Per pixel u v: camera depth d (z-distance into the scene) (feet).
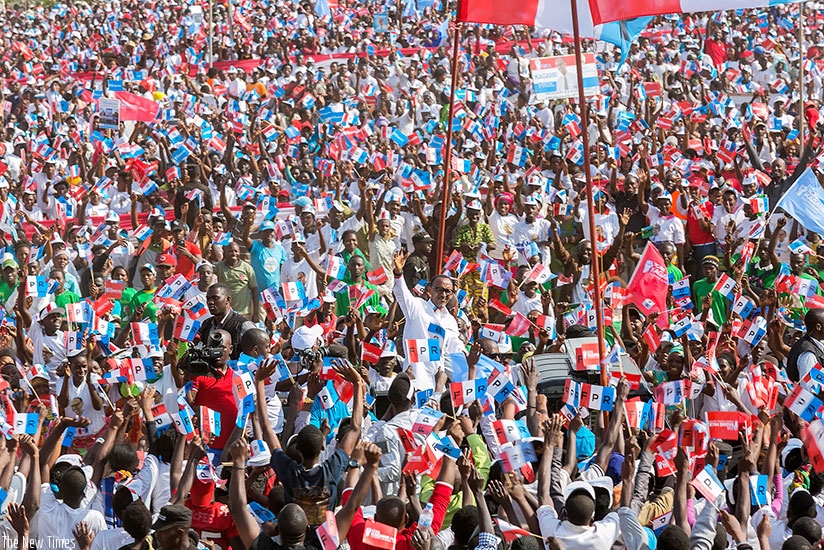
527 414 31.37
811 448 29.45
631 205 62.03
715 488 25.82
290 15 137.59
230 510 24.84
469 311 46.75
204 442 28.84
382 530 23.31
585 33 46.44
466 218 59.21
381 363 37.04
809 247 53.47
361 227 59.72
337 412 32.76
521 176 67.31
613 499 27.68
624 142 69.31
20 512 24.66
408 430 27.78
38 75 111.24
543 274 49.32
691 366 36.55
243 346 35.32
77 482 26.43
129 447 28.63
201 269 46.57
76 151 77.82
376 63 104.27
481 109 91.04
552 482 26.71
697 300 51.72
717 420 31.73
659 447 28.63
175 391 35.40
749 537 26.27
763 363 38.75
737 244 56.29
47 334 43.21
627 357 36.55
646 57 104.27
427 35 121.19
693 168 67.21
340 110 88.84
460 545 24.91
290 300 45.27
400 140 75.92
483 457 29.60
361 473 25.93
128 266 57.77
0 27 144.97
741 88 100.73
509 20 42.01
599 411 32.17
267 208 63.10
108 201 68.85
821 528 26.43
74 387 36.86
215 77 108.27
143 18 139.95
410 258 53.62
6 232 61.46
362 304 48.32
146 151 79.61
